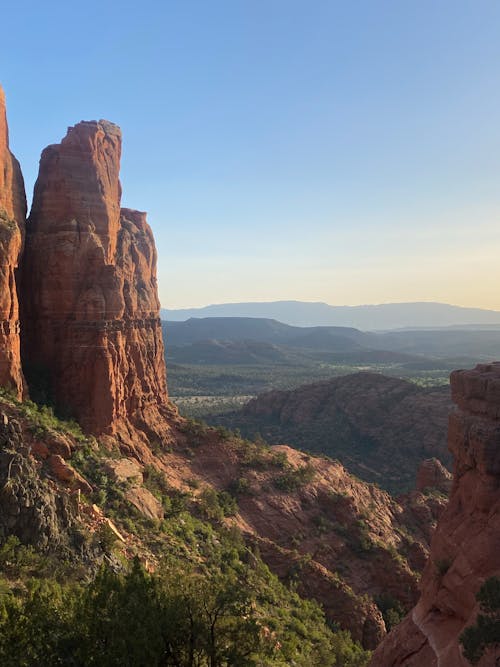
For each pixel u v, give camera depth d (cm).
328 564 6200
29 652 2227
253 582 4847
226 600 2505
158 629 2303
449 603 2197
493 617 1766
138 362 7081
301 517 6744
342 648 4394
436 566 2364
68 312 6053
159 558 4297
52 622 2336
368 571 6291
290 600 5016
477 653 1775
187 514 5659
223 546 5309
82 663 2234
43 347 6078
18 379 5097
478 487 2209
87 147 6256
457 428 2389
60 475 4225
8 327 4975
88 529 3772
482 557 2077
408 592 6081
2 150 5472
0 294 4862
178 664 2422
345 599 5462
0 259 4878
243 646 2514
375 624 5381
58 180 6119
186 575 2753
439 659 2047
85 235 6159
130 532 4462
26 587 2920
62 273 6016
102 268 6212
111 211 6606
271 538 6328
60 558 3334
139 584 2545
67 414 5909
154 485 5962
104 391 6094
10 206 5612
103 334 6109
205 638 2442
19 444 3662
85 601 2414
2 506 3278
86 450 5091
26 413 4631
